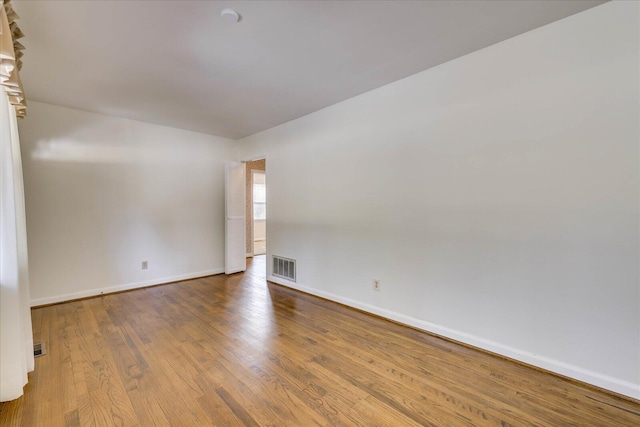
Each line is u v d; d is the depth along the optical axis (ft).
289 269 13.50
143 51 7.36
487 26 6.54
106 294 12.36
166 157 14.12
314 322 9.45
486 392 5.93
